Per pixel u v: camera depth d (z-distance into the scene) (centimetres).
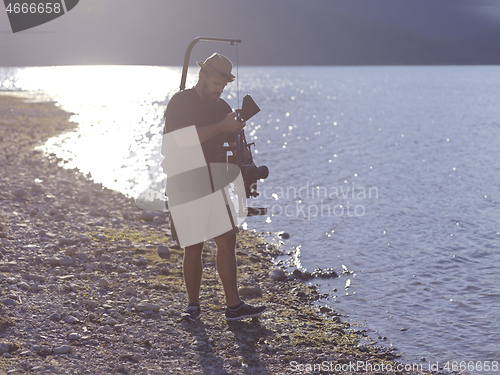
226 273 529
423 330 562
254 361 466
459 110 4309
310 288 686
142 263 716
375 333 555
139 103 4975
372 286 698
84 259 708
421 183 1441
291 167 1705
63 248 749
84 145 2066
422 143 2336
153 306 558
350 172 1614
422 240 910
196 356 466
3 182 1214
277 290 672
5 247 730
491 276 730
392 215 1088
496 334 550
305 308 615
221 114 504
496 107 4609
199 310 545
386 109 4428
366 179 1500
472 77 15150
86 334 491
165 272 685
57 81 10712
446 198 1251
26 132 2425
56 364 425
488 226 996
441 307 626
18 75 14600
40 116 3322
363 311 615
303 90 7869
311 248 870
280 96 6306
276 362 468
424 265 780
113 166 1587
